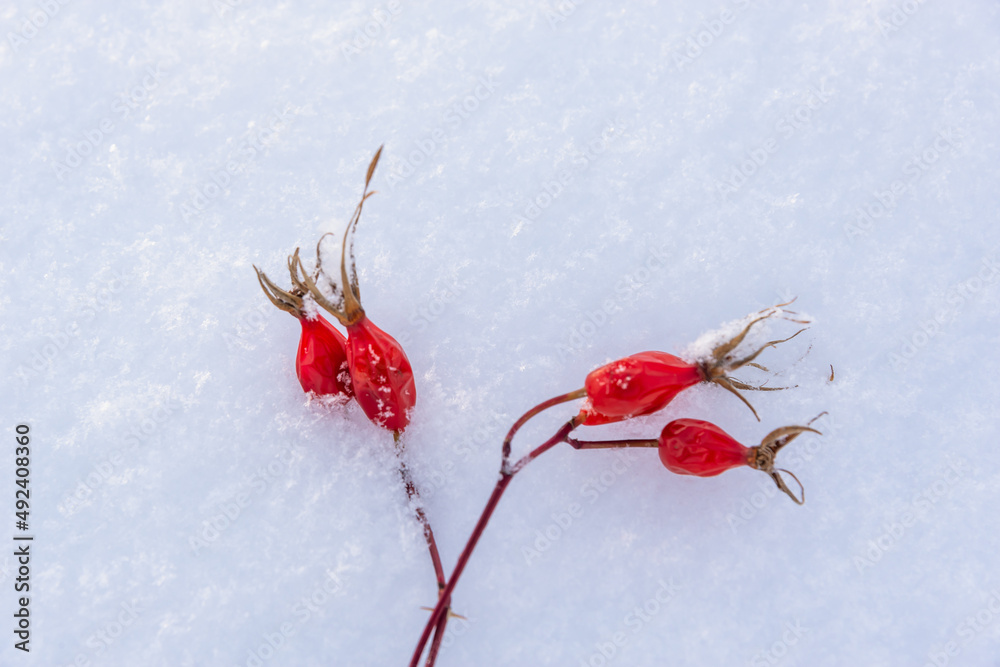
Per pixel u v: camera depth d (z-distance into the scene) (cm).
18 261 46
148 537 44
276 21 47
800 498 45
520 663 44
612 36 47
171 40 47
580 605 44
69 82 47
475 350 45
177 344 45
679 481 45
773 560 44
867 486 45
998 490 45
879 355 45
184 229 46
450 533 44
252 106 47
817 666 44
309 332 43
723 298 45
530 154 46
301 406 45
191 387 45
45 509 45
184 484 45
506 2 47
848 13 47
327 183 46
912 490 45
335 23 47
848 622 44
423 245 46
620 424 45
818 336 45
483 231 46
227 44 47
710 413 45
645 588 44
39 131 47
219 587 44
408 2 47
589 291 45
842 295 45
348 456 45
